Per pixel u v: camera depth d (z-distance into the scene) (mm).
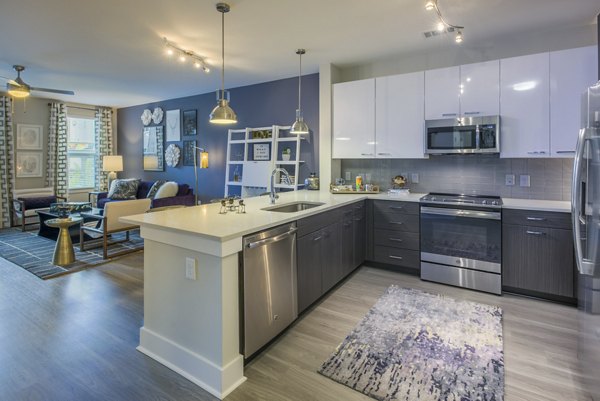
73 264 4188
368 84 4121
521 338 2445
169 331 2184
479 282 3320
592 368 1778
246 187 5523
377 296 3211
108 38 3531
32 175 6895
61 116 7125
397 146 3963
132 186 6969
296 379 2023
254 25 3211
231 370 1964
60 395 1875
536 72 3186
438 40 3621
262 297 2223
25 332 2561
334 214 3211
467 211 3346
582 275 1987
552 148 3146
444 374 2039
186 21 3117
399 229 3795
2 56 4137
